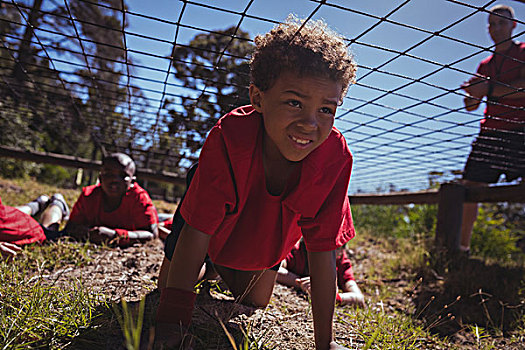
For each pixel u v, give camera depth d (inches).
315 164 62.7
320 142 55.9
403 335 85.2
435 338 93.3
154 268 110.9
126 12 76.6
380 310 111.7
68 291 77.5
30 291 74.7
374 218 311.3
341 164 65.3
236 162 60.0
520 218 323.6
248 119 61.9
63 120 199.0
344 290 125.6
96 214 150.1
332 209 64.9
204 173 60.4
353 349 72.9
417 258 167.9
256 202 68.3
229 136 59.9
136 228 151.8
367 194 257.0
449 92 94.0
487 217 271.4
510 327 110.7
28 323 61.4
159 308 59.1
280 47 53.4
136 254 126.0
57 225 160.4
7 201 207.0
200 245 60.3
